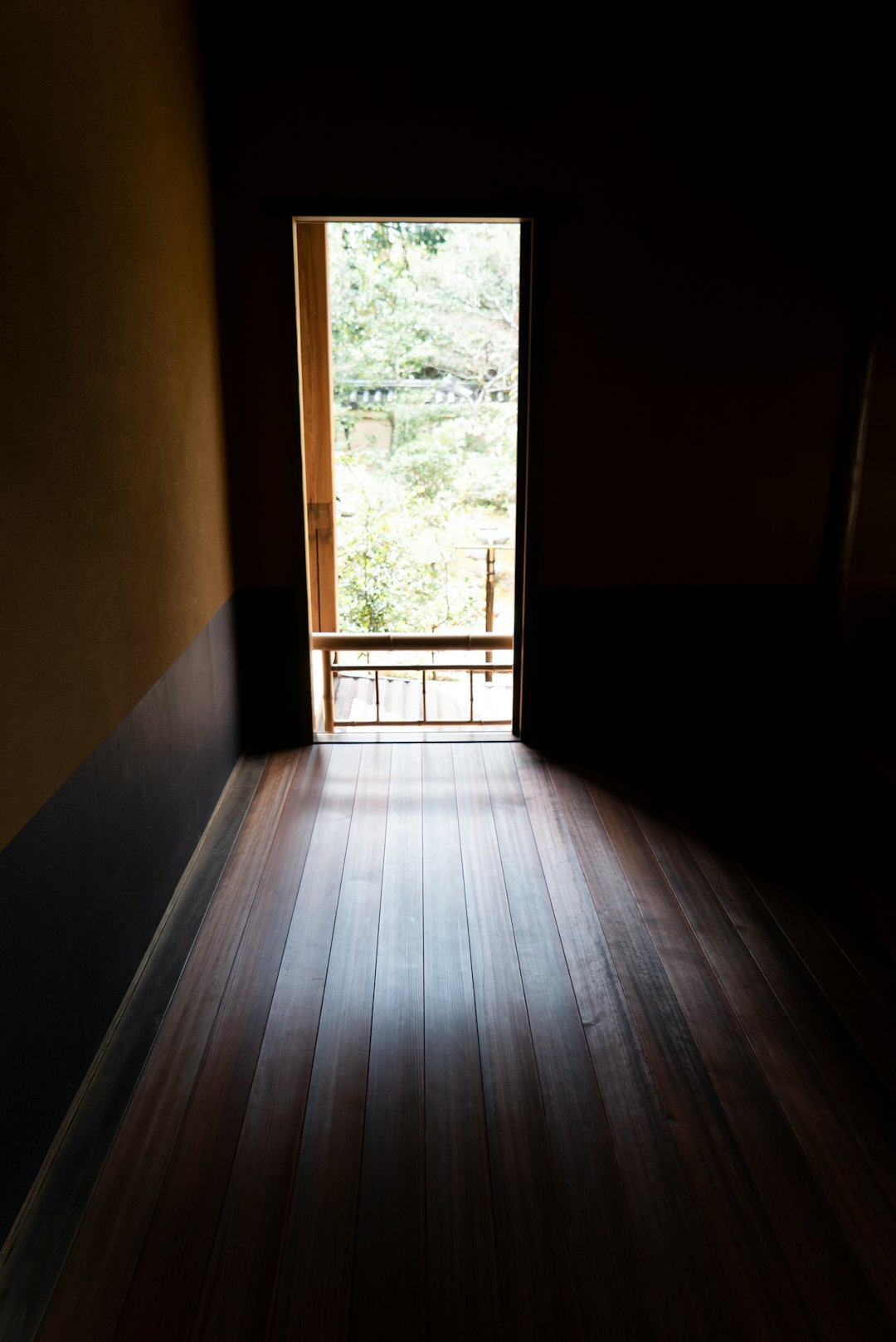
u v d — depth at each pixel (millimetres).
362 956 2330
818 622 3578
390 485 6750
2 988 1474
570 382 3295
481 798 3211
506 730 3801
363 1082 1910
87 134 1880
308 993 2186
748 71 3033
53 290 1688
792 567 3527
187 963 2287
